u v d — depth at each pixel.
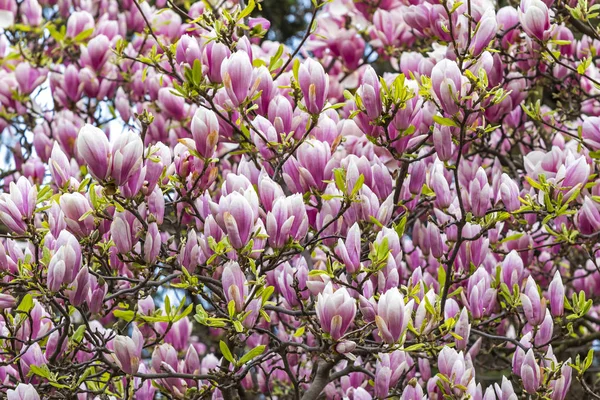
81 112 6.28
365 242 3.91
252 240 3.43
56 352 3.72
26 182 3.57
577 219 4.57
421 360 4.11
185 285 3.69
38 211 3.58
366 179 4.00
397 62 6.51
